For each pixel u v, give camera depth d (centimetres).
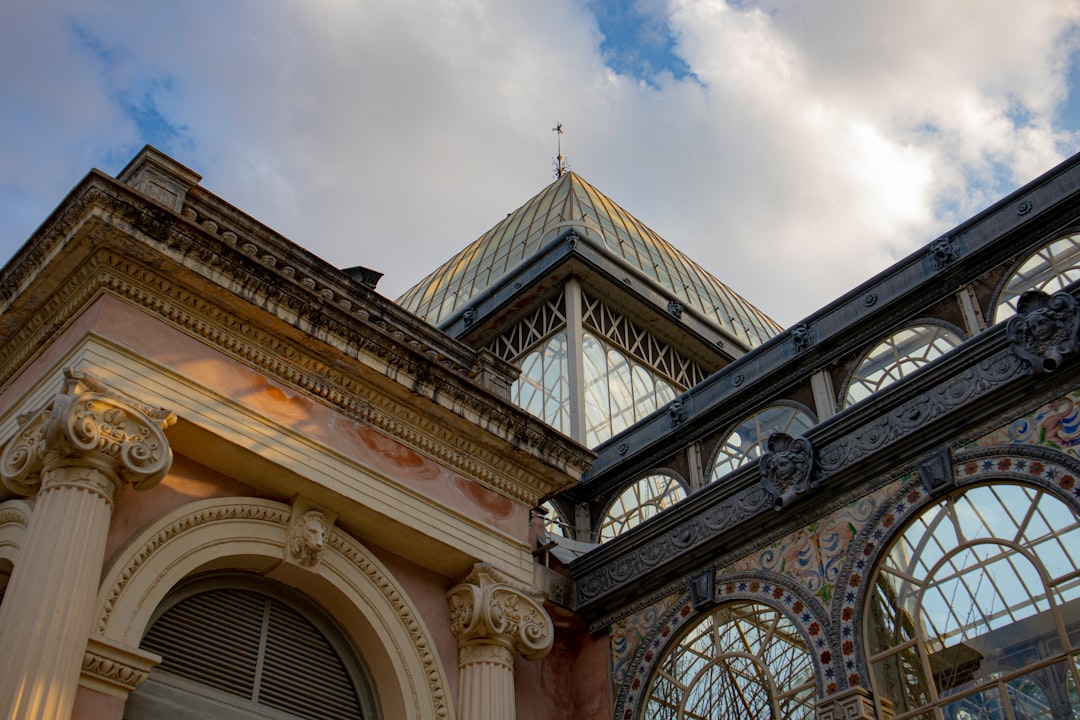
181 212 1303
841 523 1313
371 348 1338
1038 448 1170
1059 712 1076
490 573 1369
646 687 1416
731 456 1792
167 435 1169
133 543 1099
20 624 956
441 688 1295
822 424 1352
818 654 1264
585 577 1547
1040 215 1559
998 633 1146
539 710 1428
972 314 1591
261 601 1248
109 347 1138
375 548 1335
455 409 1404
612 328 2344
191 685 1148
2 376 1259
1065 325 1171
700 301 2559
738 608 1377
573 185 2750
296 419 1273
